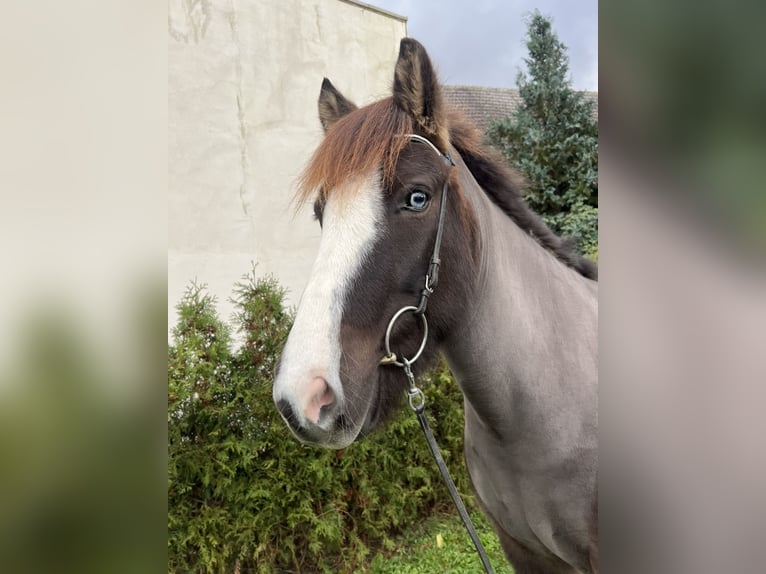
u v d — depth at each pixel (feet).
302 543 10.80
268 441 9.99
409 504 12.45
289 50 19.70
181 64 17.48
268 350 10.20
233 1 18.49
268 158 19.27
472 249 4.75
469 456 6.15
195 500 9.62
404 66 4.42
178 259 17.22
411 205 4.29
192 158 17.70
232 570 10.02
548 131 26.11
